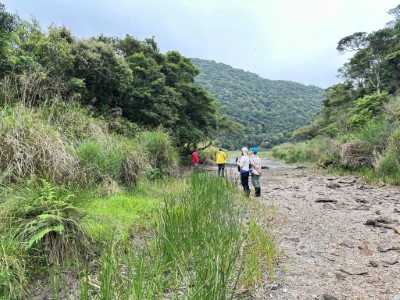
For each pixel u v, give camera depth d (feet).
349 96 137.59
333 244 14.78
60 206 11.46
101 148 21.98
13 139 14.75
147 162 29.99
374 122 52.85
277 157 146.72
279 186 37.91
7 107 18.25
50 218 10.86
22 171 14.43
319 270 11.64
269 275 11.04
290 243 14.85
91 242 11.93
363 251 13.66
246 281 10.02
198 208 15.26
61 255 10.85
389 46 118.62
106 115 37.68
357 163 48.29
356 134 52.49
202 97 74.84
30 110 18.76
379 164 39.52
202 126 81.97
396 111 47.98
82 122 25.07
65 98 30.37
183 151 80.18
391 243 14.64
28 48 31.96
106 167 21.75
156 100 52.24
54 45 32.99
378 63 120.88
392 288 10.11
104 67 37.83
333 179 44.37
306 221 19.27
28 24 32.42
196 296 7.82
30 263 10.18
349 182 39.04
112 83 40.88
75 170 17.44
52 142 16.31
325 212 21.95
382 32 120.88
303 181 43.91
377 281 10.66
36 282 9.78
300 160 96.12
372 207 23.57
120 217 15.37
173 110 60.08
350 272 11.32
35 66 27.02
